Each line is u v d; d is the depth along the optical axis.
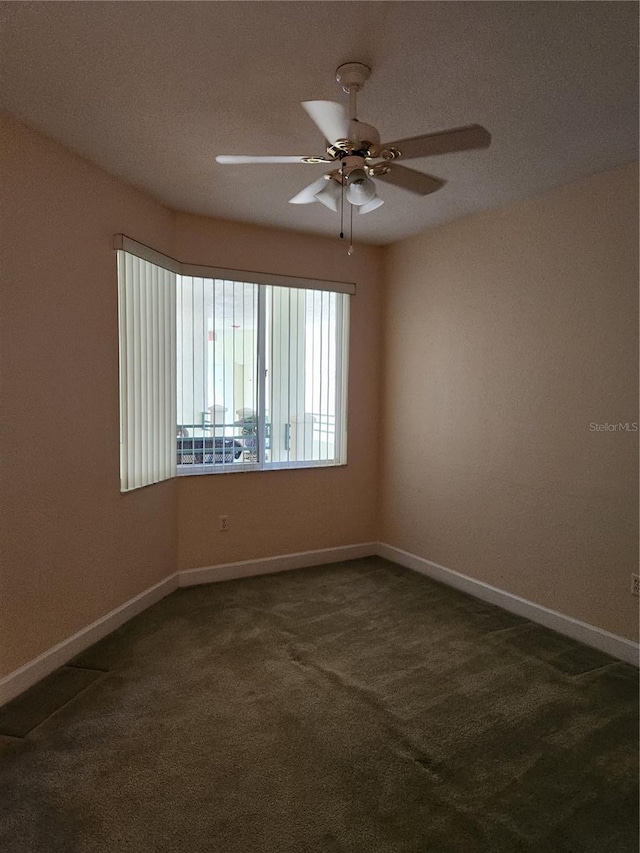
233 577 4.03
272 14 1.70
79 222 2.77
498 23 1.74
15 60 1.94
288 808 1.81
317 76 2.05
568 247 3.08
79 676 2.62
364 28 1.77
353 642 3.02
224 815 1.77
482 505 3.68
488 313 3.59
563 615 3.16
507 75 2.04
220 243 3.80
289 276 4.09
